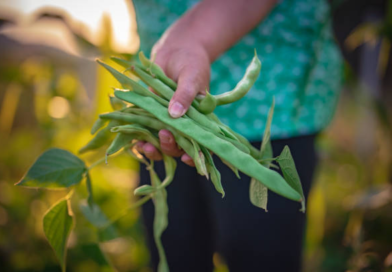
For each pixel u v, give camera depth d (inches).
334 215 56.6
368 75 63.4
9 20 53.4
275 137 29.5
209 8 25.2
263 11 25.9
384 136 46.7
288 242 30.0
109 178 56.3
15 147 66.2
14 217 50.8
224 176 29.8
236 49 29.1
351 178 67.0
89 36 42.1
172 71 23.1
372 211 42.4
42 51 76.2
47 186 23.1
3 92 70.2
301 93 29.8
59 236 24.0
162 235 33.1
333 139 72.6
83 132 54.5
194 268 33.3
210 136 20.5
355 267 40.6
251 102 29.3
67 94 64.8
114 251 47.7
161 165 32.0
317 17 29.7
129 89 22.3
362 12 61.1
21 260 46.6
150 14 30.9
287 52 29.5
